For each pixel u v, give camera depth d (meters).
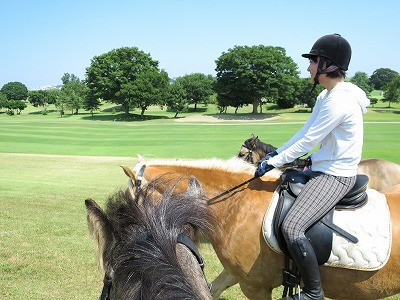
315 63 3.55
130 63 90.69
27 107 123.94
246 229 3.93
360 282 3.62
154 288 1.59
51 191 13.50
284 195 3.75
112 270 1.87
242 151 10.31
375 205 3.69
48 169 19.81
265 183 4.12
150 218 1.89
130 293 1.66
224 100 87.00
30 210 10.70
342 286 3.70
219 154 28.36
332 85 3.57
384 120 62.41
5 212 10.45
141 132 48.88
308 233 3.54
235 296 5.94
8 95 148.88
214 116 76.44
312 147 3.53
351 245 3.51
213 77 110.81
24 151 29.17
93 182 15.66
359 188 3.60
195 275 1.82
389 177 7.86
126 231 1.87
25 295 5.84
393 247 3.54
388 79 175.75
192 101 101.62
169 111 98.06
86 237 8.38
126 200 1.98
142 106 86.44
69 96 96.00
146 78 87.12
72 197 12.48
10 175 17.66
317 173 3.62
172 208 1.99
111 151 30.00
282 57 88.12
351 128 3.44
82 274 6.57
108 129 53.62
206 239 2.86
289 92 85.69
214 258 7.29
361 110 3.53
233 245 3.99
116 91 89.88
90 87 93.56
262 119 70.88
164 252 1.75
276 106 98.62
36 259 7.13
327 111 3.44
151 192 2.18
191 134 45.62
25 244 7.92
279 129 50.97
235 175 4.33
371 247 3.50
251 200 4.02
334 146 3.52
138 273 1.68
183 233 1.97
